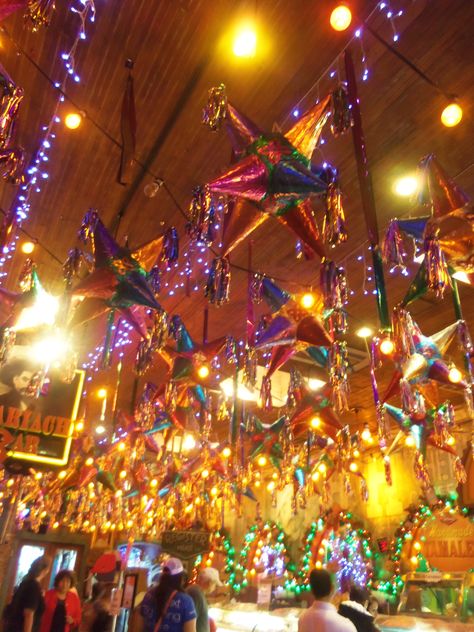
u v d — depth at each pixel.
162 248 3.32
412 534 8.13
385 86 3.40
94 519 11.12
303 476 7.84
